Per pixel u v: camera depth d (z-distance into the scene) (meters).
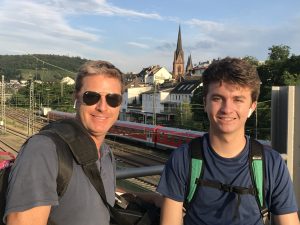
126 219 2.13
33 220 1.69
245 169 2.07
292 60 50.47
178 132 35.94
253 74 2.07
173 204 2.17
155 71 118.62
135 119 81.56
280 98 3.30
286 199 2.10
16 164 1.75
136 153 37.94
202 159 2.11
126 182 20.67
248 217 2.06
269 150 2.13
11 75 141.75
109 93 2.13
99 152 2.21
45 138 1.85
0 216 1.79
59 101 74.81
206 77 2.13
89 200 1.92
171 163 2.18
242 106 2.06
